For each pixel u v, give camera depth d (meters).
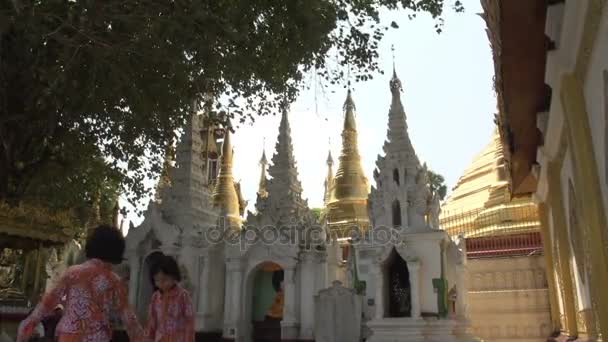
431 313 17.72
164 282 7.74
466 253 21.67
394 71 21.73
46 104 12.72
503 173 24.16
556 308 18.25
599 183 8.47
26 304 13.98
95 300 5.65
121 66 12.84
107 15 11.27
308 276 20.58
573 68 8.95
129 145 16.81
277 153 23.33
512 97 11.39
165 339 7.54
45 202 14.84
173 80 14.17
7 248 14.12
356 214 26.56
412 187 19.42
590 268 9.55
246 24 12.78
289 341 19.52
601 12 6.70
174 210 23.47
